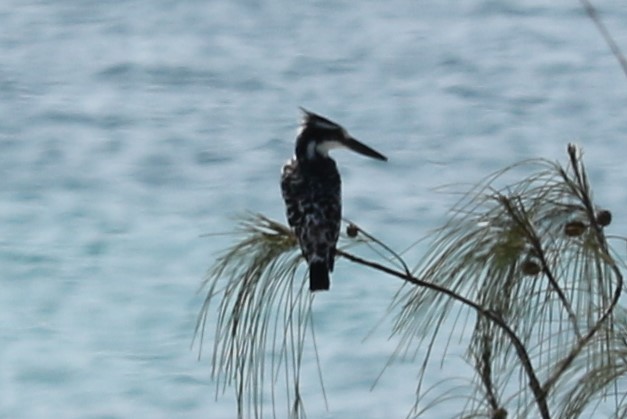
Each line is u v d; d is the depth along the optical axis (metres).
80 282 22.88
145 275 22.98
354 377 17.62
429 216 25.41
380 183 27.69
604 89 35.66
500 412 3.93
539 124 33.03
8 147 31.30
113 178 28.95
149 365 19.80
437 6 44.59
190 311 21.31
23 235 25.16
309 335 18.50
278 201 28.05
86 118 33.53
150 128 32.78
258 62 38.81
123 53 39.56
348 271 20.66
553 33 40.97
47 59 39.09
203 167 30.00
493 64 38.38
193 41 40.88
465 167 29.73
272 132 32.62
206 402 18.50
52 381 19.62
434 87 36.47
